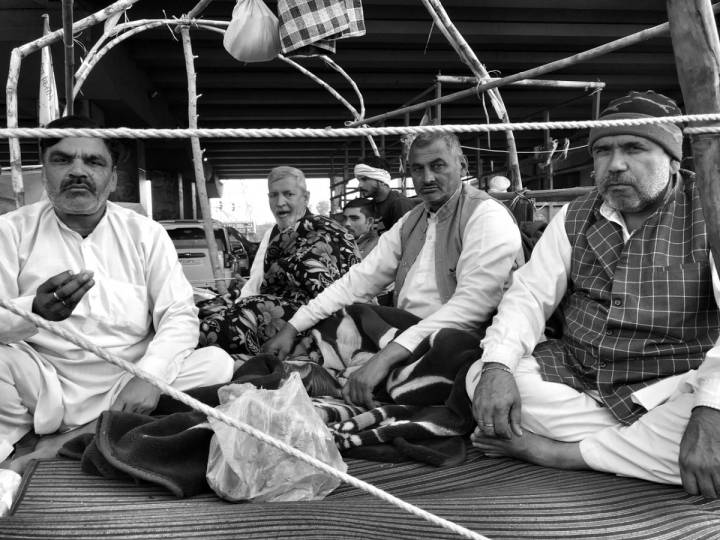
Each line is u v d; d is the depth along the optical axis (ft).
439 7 13.66
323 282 11.38
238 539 4.79
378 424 7.67
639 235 7.00
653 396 6.51
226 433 5.77
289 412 5.86
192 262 32.48
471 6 36.32
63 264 8.02
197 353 8.49
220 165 90.89
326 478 5.92
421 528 5.05
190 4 35.83
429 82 47.80
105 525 4.93
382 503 5.59
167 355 8.02
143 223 8.55
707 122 5.20
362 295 10.80
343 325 10.23
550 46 42.91
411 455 7.14
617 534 5.05
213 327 11.05
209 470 5.95
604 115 6.97
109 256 8.25
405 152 25.67
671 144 6.74
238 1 12.28
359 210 20.42
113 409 7.48
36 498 5.78
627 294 6.89
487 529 5.07
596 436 6.68
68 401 7.80
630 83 48.83
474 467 7.05
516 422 6.93
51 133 3.32
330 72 46.55
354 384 8.66
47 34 14.34
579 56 9.84
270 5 15.96
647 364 6.73
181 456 6.25
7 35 34.78
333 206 59.93
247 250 43.86
